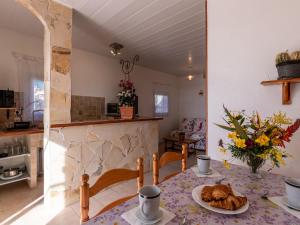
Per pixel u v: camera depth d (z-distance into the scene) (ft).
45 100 6.86
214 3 5.56
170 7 7.00
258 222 2.23
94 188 2.80
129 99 9.70
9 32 9.43
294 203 2.53
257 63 4.75
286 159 4.31
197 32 9.24
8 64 9.41
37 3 6.01
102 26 8.61
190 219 2.27
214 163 4.65
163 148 17.08
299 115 4.17
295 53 3.93
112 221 2.20
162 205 2.59
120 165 8.81
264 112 4.65
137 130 9.68
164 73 19.89
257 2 4.72
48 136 6.35
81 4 6.75
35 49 10.37
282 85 4.33
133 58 14.25
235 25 5.12
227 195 2.51
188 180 3.50
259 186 3.28
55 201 6.52
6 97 8.38
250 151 3.34
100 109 13.93
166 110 20.36
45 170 6.68
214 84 5.57
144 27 8.70
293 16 4.22
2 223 5.79
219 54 5.46
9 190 7.94
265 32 4.61
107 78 14.34
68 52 6.77
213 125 5.59
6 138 8.84
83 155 7.29
